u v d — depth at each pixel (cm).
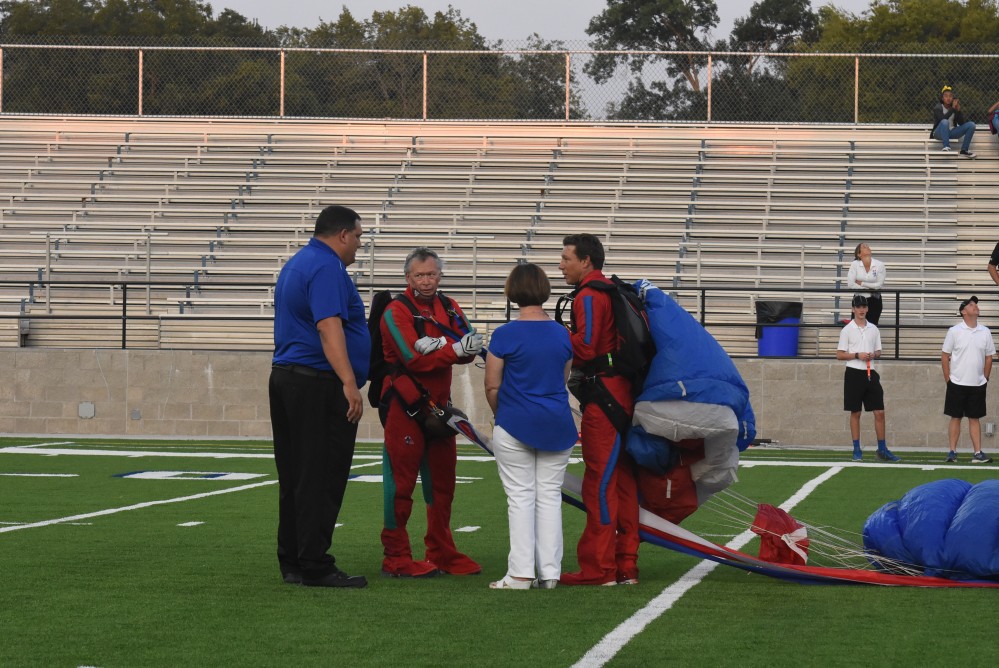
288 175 2422
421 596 596
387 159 2453
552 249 2191
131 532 818
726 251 2169
